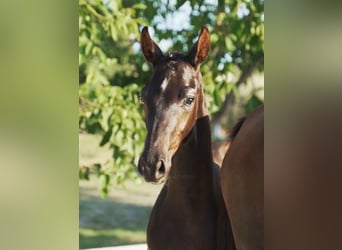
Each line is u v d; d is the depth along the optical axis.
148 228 2.55
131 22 4.20
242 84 5.39
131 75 4.62
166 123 2.19
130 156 4.24
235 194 1.91
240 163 1.86
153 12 4.71
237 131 2.11
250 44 4.73
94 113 4.07
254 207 1.80
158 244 2.47
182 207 2.37
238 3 4.66
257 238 1.81
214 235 2.37
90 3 4.06
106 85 4.16
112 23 4.07
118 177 4.29
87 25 4.08
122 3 4.54
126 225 6.59
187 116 2.25
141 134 4.06
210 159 2.39
